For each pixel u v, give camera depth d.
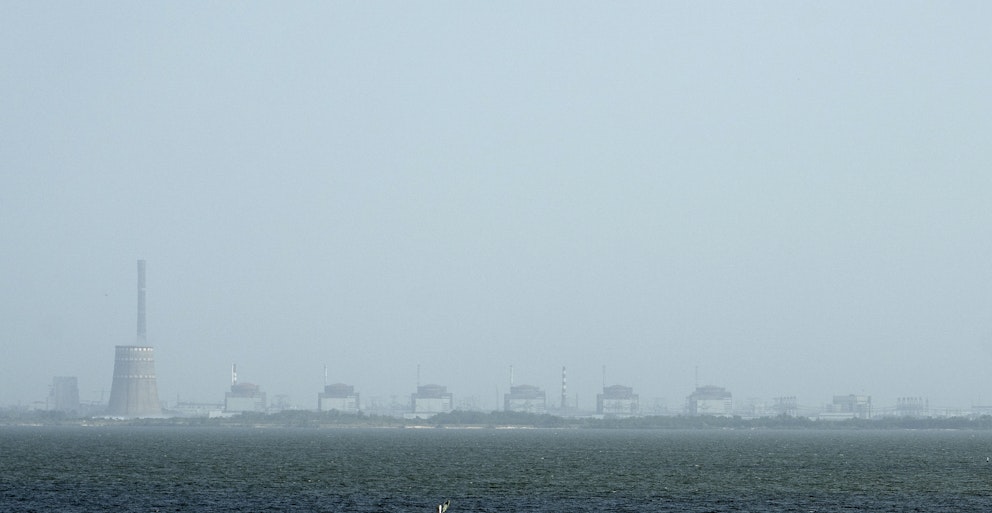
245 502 192.12
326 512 177.38
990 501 196.12
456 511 179.75
